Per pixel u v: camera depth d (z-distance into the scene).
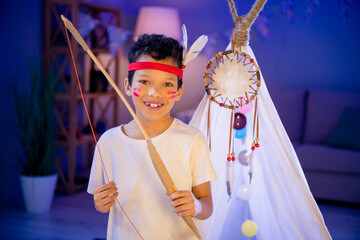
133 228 1.29
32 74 3.34
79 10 4.08
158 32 4.75
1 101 3.46
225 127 1.78
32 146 3.33
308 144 4.18
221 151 1.81
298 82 4.77
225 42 4.98
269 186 1.80
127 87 1.39
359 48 4.57
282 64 4.80
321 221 1.75
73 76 3.68
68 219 3.18
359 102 4.27
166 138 1.32
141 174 1.29
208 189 1.33
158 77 1.28
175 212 1.22
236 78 1.58
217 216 1.90
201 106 1.71
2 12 3.42
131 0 5.16
